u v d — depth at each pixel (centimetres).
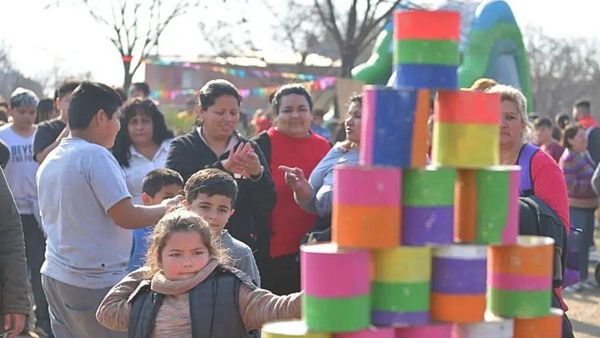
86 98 939
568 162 1945
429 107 556
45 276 953
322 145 1154
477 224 565
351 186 539
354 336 538
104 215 929
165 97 4231
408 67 554
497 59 2964
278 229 1089
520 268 577
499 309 585
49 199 941
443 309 555
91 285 928
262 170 1031
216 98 1066
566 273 926
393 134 545
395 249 542
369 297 544
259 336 801
